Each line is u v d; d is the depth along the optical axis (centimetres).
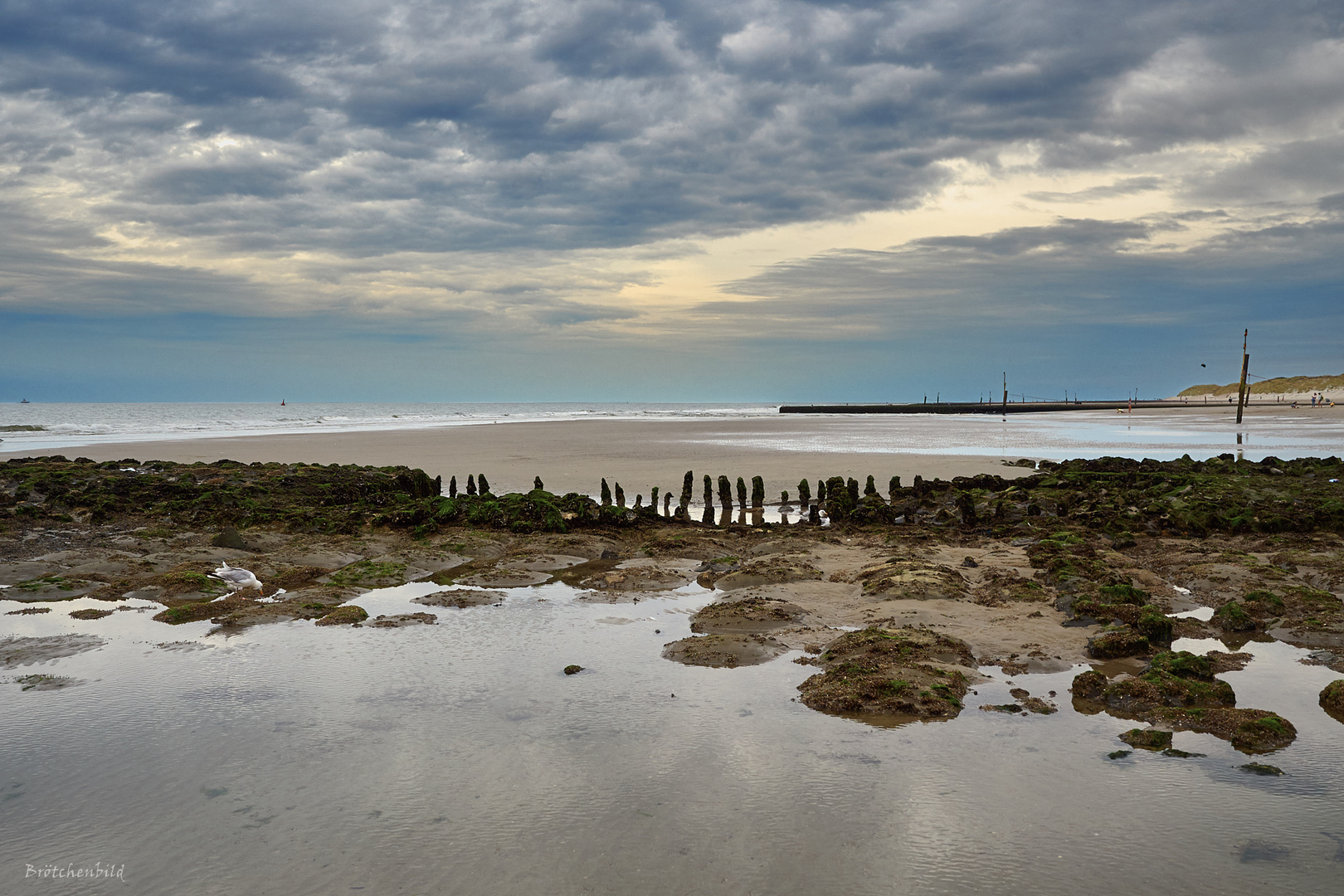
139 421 11112
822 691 1023
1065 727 933
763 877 648
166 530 2095
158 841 705
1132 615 1270
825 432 7362
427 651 1223
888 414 14112
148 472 3162
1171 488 2845
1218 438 6456
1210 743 889
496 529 2173
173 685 1080
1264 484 2948
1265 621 1335
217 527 2191
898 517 2428
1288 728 904
